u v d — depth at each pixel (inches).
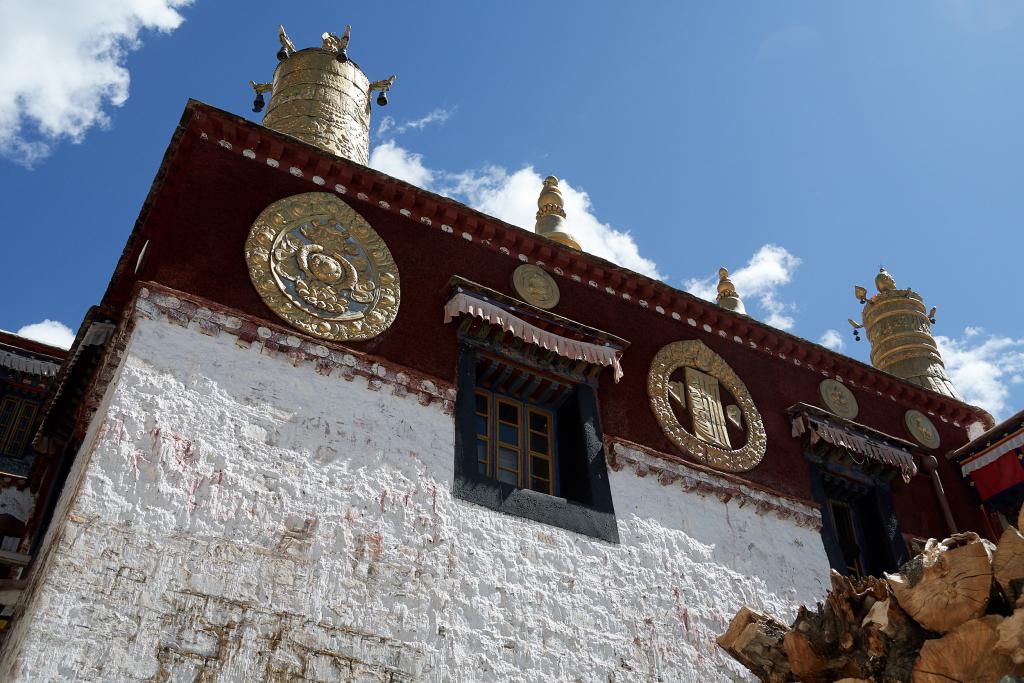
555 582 488.4
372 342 517.0
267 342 484.1
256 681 387.2
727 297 933.8
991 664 340.2
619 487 550.9
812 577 584.7
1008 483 690.8
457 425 515.5
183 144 528.7
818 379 705.0
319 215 543.8
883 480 674.2
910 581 370.9
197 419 443.2
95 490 401.4
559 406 585.9
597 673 469.7
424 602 443.8
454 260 580.7
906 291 922.1
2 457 662.5
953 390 837.8
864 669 376.8
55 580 373.1
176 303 470.6
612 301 635.5
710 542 559.8
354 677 407.8
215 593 400.2
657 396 609.3
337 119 673.6
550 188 839.7
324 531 440.8
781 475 624.1
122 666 366.3
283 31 732.0
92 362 535.2
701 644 511.2
